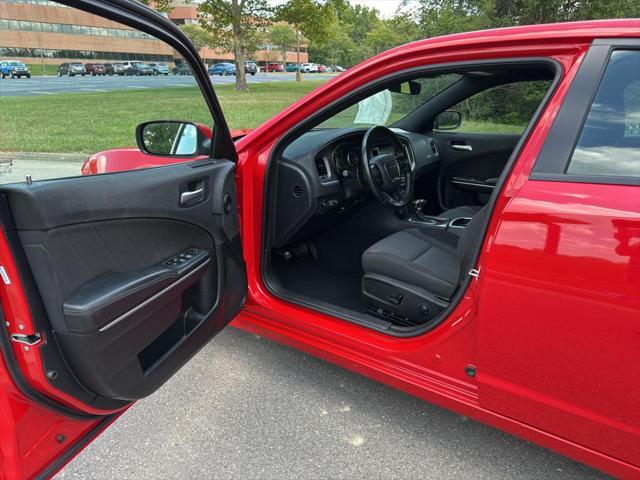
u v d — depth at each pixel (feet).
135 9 4.13
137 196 4.49
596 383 3.78
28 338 3.41
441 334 4.83
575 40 3.96
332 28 73.97
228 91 70.95
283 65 205.67
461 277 5.18
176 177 5.04
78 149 10.34
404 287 5.98
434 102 10.19
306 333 6.27
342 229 9.18
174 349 4.97
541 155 4.00
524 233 3.88
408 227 8.94
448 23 36.86
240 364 7.28
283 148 6.61
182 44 4.82
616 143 3.74
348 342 5.75
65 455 4.05
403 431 5.90
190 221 5.22
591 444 4.06
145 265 4.62
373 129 7.64
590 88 3.87
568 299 3.71
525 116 9.07
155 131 6.35
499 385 4.39
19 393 3.51
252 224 6.59
